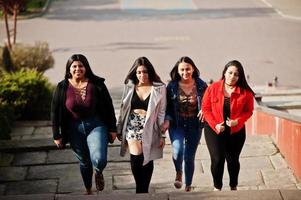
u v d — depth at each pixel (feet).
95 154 40.55
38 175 54.75
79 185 52.06
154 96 42.88
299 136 50.85
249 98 42.98
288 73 161.68
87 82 42.22
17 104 84.53
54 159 58.75
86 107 41.83
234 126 42.78
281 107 104.06
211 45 197.98
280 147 59.98
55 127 42.34
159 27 229.25
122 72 167.73
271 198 35.76
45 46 147.23
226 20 240.94
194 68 45.06
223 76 43.42
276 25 229.66
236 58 180.24
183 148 45.32
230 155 44.50
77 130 42.39
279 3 270.87
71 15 259.60
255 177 53.01
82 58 41.91
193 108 45.34
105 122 43.14
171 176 54.08
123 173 54.80
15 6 184.75
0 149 60.75
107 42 205.98
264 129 71.82
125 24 236.43
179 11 263.90
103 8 275.39
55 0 294.87
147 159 43.01
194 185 51.55
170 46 197.67
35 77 93.86
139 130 43.11
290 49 190.39
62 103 42.06
